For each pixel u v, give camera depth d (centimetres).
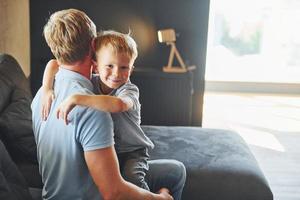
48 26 121
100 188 117
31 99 222
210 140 243
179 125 350
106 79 133
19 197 138
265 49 525
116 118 144
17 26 314
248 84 529
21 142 189
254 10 508
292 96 520
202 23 344
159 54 353
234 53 525
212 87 529
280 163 321
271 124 414
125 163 150
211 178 200
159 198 140
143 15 342
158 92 341
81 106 113
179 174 165
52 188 126
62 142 118
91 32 123
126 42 132
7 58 232
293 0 504
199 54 351
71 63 123
